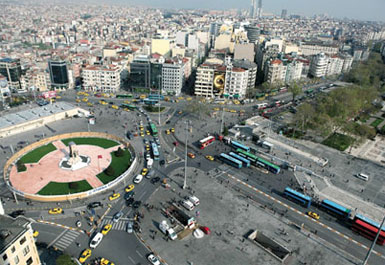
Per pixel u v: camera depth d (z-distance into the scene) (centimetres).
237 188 16675
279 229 13700
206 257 11994
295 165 18938
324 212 15050
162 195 15825
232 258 12012
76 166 18362
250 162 19525
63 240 12556
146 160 19325
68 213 14238
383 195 16575
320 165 19312
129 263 11506
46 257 11600
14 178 17100
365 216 14675
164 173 17950
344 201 15862
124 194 15875
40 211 14312
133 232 13162
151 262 11562
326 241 13112
